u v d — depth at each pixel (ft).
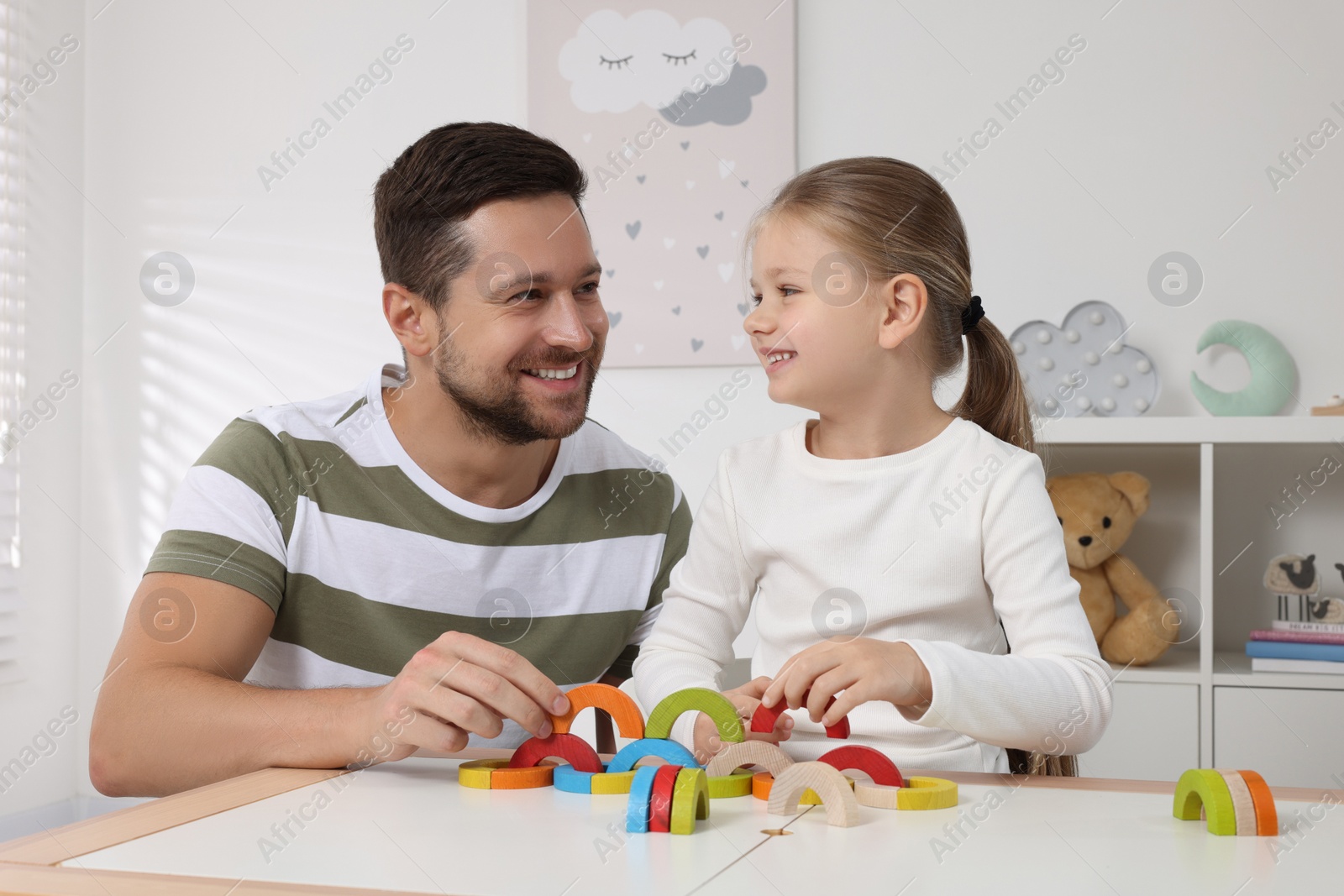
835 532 2.94
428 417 3.19
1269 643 5.50
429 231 2.99
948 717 2.20
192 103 7.62
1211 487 5.49
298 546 3.14
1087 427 5.63
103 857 1.53
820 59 6.70
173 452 7.60
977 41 6.52
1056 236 6.41
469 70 7.17
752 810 1.84
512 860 1.50
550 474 3.44
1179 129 6.28
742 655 6.44
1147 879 1.41
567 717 2.13
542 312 2.99
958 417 3.34
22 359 7.24
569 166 3.07
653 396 6.81
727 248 6.71
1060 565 2.71
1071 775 2.95
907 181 3.10
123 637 2.87
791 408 6.64
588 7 6.88
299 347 7.43
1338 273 6.08
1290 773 5.36
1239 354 6.16
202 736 2.44
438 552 3.23
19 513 7.19
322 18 7.43
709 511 3.22
